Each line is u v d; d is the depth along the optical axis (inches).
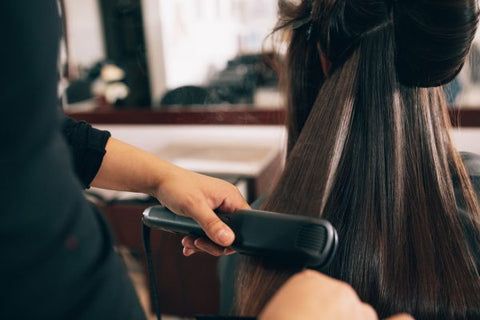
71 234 10.9
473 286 20.0
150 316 61.5
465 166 24.1
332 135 19.4
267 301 16.8
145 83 76.3
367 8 18.2
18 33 9.7
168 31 73.8
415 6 17.5
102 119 77.9
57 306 10.8
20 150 9.8
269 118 70.1
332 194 19.8
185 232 22.4
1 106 9.6
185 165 61.4
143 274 62.1
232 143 69.9
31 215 10.0
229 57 71.9
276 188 20.4
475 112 56.3
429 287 19.8
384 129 19.3
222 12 70.6
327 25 19.6
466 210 21.2
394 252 19.8
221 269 28.9
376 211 19.6
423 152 19.9
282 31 23.0
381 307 19.9
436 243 20.1
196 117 73.3
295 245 16.1
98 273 11.5
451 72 18.7
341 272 19.7
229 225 18.6
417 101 19.6
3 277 10.1
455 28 17.4
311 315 12.2
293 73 23.8
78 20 73.2
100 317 11.5
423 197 20.1
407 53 18.5
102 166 27.8
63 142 11.4
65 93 73.9
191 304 62.6
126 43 75.2
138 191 28.1
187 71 74.6
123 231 58.5
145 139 76.6
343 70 19.6
